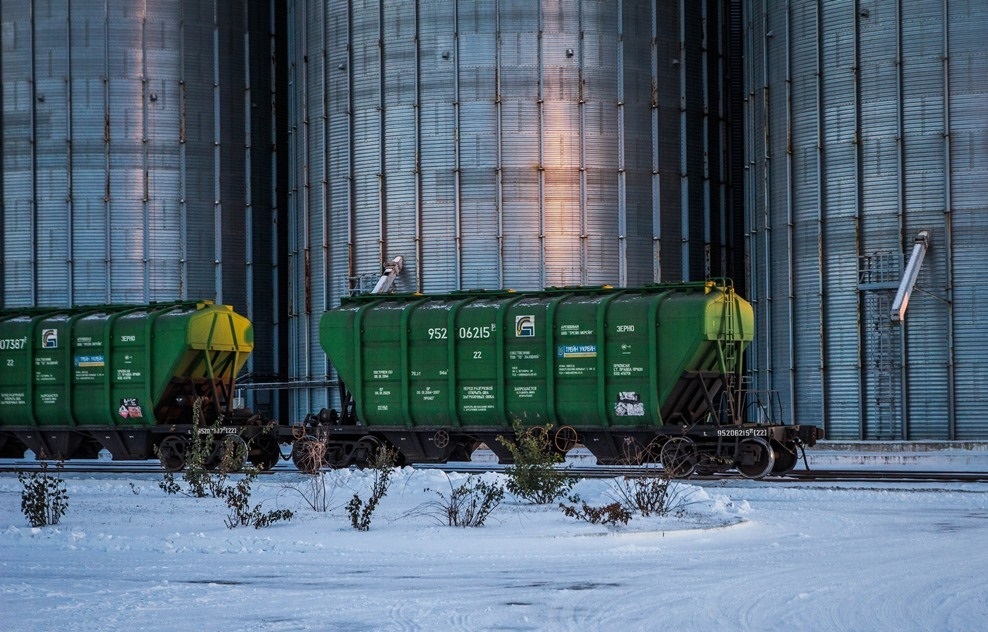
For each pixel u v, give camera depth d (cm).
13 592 1519
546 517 2284
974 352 4506
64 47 5969
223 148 6112
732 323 3206
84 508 2562
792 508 2434
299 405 5775
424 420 3434
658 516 2283
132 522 2303
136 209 5956
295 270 5894
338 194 5584
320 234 5666
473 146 5312
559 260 5284
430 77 5372
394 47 5444
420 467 3531
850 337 4738
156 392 3644
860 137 4741
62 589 1546
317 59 5700
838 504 2497
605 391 3219
